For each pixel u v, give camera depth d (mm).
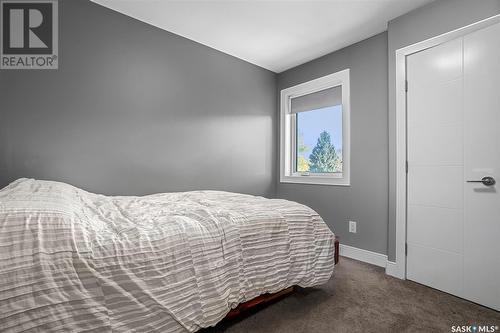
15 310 792
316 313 1614
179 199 2131
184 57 2742
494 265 1699
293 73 3492
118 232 1154
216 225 1336
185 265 1145
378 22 2418
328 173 3164
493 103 1722
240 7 2234
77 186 2092
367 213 2654
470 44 1840
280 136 3643
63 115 2033
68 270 891
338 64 2971
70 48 2061
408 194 2203
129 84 2367
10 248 835
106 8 2236
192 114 2812
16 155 1852
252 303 1485
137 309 986
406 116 2230
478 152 1785
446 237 1947
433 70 2051
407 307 1708
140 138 2438
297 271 1639
